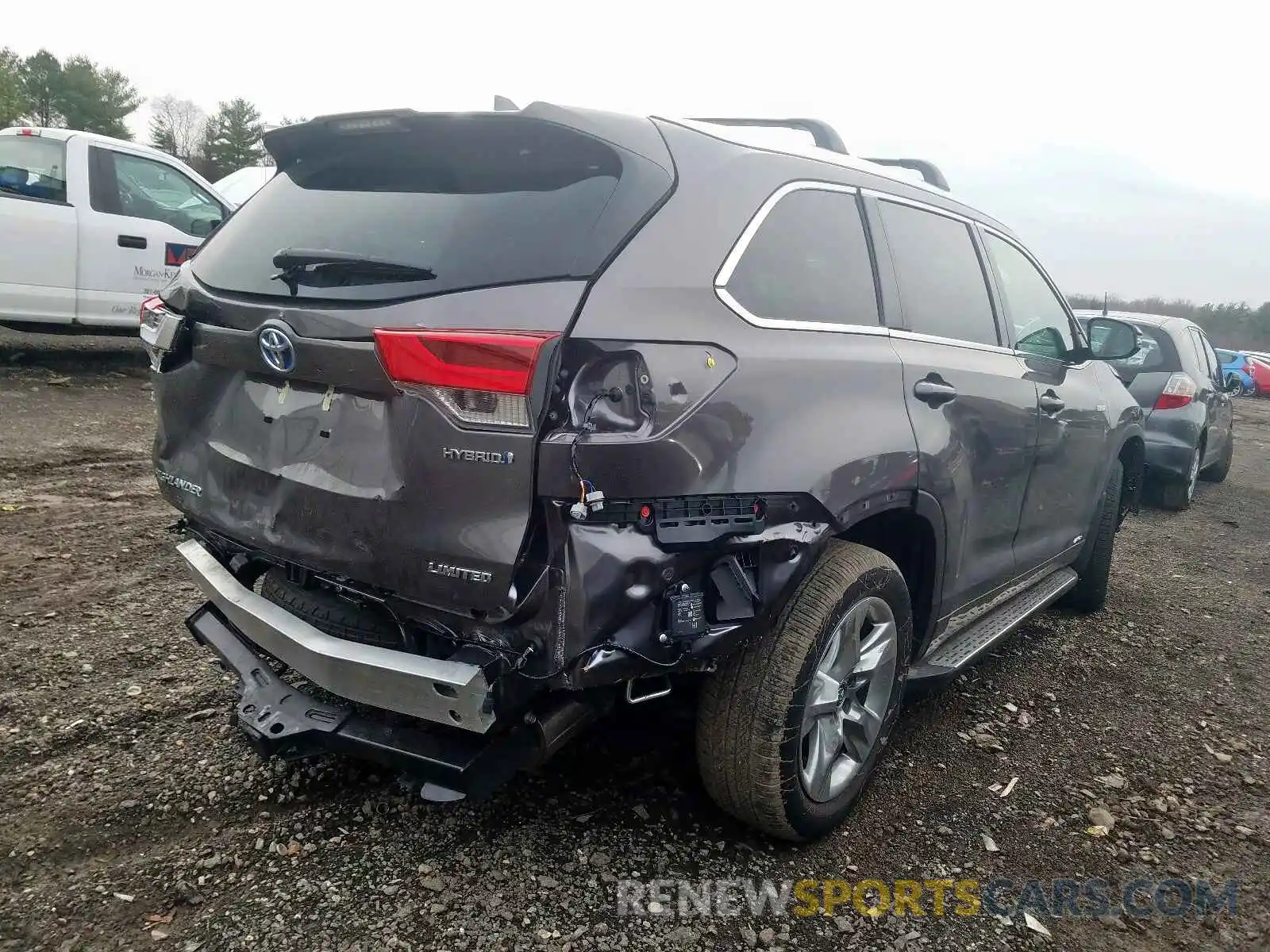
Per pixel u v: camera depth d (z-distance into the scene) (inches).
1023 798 122.8
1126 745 139.8
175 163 354.9
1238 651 183.9
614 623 83.2
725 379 89.7
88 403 321.1
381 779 113.7
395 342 81.3
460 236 89.0
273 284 96.2
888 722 116.5
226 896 93.0
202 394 104.0
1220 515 334.0
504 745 87.1
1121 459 204.5
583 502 80.4
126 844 99.3
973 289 140.6
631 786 115.6
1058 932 97.7
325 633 91.0
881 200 123.6
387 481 84.6
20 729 118.4
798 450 94.6
